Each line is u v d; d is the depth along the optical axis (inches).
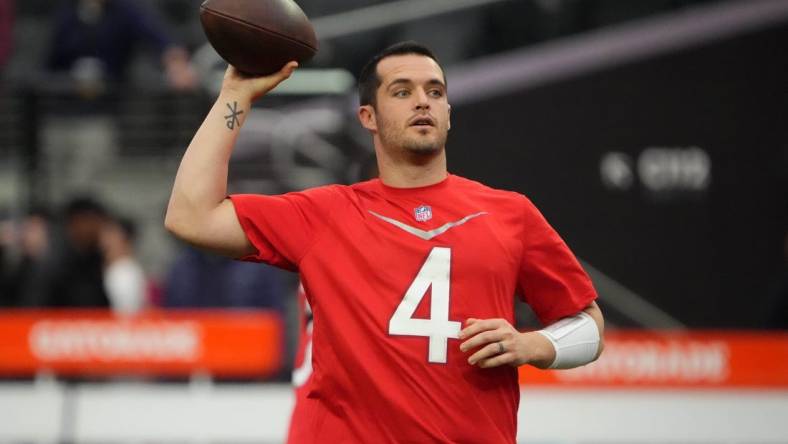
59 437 959.0
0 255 1146.7
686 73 1392.7
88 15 1326.3
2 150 1311.5
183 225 516.7
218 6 523.2
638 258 1362.0
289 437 551.8
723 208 1370.6
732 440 919.0
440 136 539.2
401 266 520.1
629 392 924.6
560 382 927.0
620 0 1472.7
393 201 538.0
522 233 542.9
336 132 1353.3
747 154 1381.6
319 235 530.6
